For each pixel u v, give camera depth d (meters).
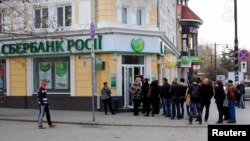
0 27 24.77
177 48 44.72
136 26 26.31
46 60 27.53
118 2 25.42
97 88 25.44
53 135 15.14
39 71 27.81
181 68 49.38
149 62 26.64
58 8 27.05
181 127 18.08
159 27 27.77
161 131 16.55
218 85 19.16
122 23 25.81
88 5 25.70
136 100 22.91
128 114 23.69
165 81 22.42
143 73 26.62
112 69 25.17
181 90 21.12
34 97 27.67
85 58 25.66
